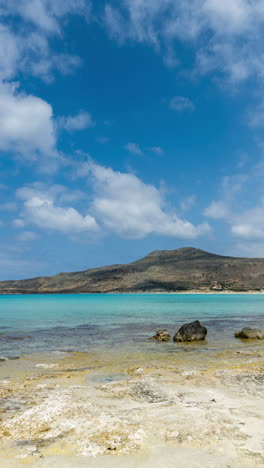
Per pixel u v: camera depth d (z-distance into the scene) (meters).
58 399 10.65
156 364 17.09
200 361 17.86
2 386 12.59
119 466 6.22
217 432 7.74
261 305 85.88
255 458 6.43
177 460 6.41
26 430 8.04
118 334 30.02
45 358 18.94
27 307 82.25
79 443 7.24
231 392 11.51
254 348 22.30
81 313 59.25
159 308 74.12
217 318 47.00
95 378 14.07
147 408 9.67
